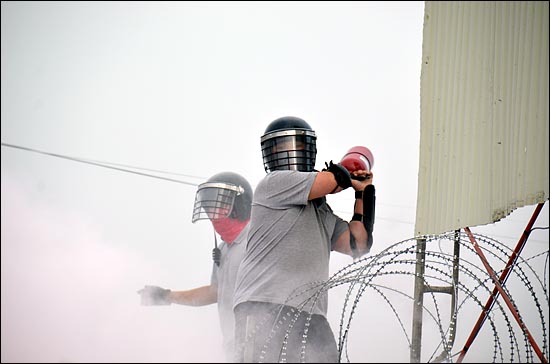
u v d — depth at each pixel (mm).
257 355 15305
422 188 18297
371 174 17922
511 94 16766
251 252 16797
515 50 16859
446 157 17875
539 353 13805
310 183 16578
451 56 18172
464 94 17688
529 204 16047
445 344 13914
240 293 16344
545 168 15930
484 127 17109
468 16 17891
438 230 17734
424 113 18469
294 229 16578
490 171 16859
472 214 16969
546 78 16203
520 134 16438
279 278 16141
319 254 16641
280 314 15625
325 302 16094
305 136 17516
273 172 17141
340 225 17609
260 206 17000
